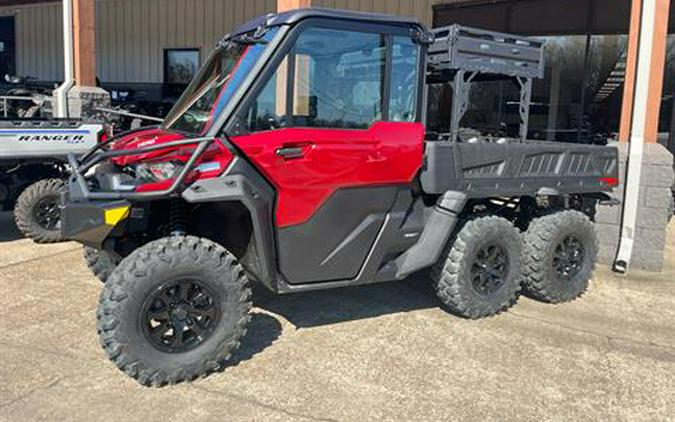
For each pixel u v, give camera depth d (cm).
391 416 319
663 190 593
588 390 355
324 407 326
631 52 596
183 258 339
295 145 370
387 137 401
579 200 553
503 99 1020
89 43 903
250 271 393
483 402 337
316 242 388
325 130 380
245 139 356
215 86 386
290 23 364
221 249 354
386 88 401
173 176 347
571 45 1023
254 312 460
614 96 1003
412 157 412
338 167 384
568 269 509
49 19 1634
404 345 409
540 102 1049
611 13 980
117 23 1496
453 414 323
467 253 445
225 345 355
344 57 384
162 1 1416
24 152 608
